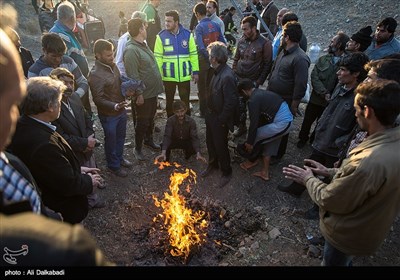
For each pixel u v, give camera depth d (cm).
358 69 276
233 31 930
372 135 181
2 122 75
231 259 289
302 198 366
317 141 326
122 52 411
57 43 310
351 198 183
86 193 233
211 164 397
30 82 204
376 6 1070
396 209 188
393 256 289
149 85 384
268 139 362
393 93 171
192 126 400
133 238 312
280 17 529
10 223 69
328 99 399
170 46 440
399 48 397
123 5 1320
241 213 343
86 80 383
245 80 356
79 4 882
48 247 65
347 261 220
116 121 362
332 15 1112
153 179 396
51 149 202
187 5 1327
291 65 376
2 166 109
